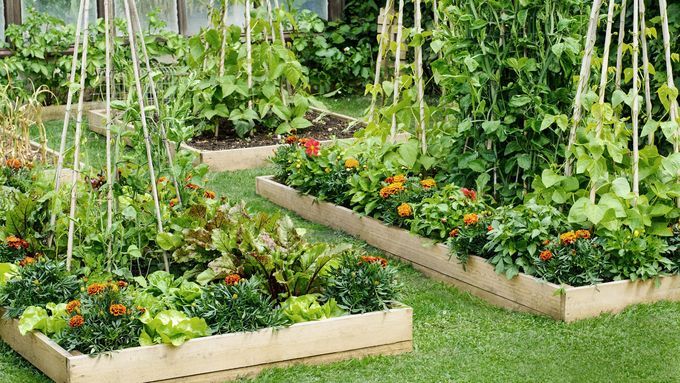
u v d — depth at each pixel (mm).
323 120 9367
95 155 8094
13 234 4816
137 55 4738
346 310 4336
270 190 6961
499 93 5695
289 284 4414
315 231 6199
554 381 4078
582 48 5680
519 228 4887
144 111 4762
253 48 8664
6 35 9781
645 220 5004
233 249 4668
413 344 4453
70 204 4730
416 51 6398
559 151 5457
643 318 4711
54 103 9977
